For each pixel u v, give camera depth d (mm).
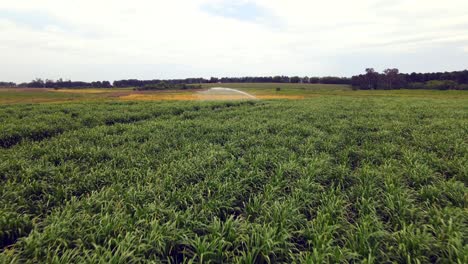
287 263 4270
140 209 5344
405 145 10852
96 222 4934
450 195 5934
